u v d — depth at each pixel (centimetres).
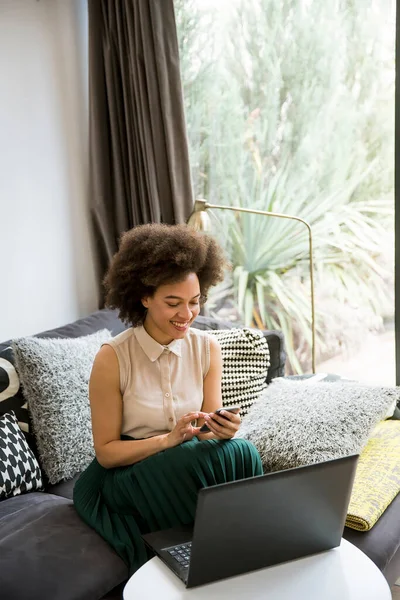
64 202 322
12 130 295
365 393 224
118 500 187
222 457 176
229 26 311
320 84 296
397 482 208
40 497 216
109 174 323
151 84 299
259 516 144
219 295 335
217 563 143
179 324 190
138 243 194
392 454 221
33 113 304
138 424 196
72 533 185
